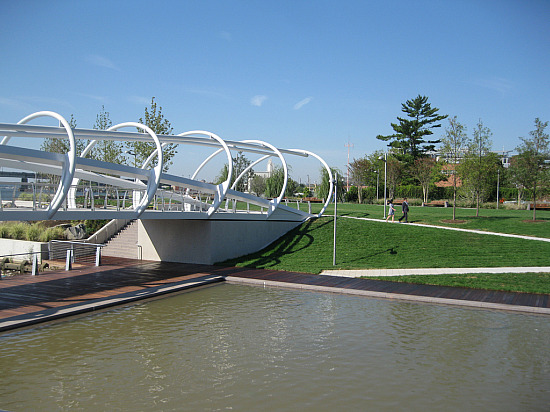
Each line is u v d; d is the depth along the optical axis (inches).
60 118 671.8
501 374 413.4
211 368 424.2
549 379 403.2
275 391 377.4
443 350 472.1
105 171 755.4
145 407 347.9
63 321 561.0
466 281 755.4
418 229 1143.0
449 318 583.2
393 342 496.1
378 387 386.3
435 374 413.1
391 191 2471.7
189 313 606.9
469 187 1969.7
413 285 752.3
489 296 670.5
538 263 859.4
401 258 959.0
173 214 887.7
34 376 401.7
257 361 442.0
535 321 568.1
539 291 687.1
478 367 429.1
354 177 3061.0
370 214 1507.1
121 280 794.8
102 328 538.0
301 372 416.8
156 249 1059.3
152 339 502.3
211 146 1192.2
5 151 581.9
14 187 722.2
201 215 955.3
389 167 2468.0
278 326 552.1
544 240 1041.5
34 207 658.8
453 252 970.1
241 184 2400.3
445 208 1857.8
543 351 469.1
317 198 2588.6
